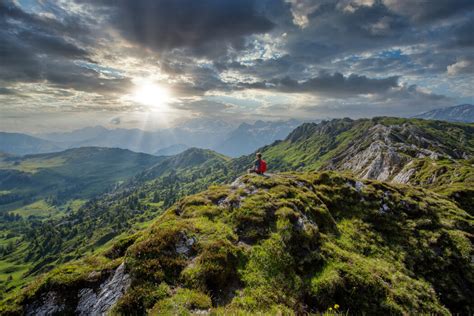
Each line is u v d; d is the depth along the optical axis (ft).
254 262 48.29
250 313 36.50
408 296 50.75
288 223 58.95
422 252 70.13
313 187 91.45
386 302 47.65
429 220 82.23
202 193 76.74
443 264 67.51
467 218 90.22
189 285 40.11
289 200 71.41
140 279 39.68
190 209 65.46
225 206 67.67
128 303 36.17
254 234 56.18
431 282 61.93
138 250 44.42
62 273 44.29
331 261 54.24
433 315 49.16
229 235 54.19
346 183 98.43
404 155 374.02
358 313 45.34
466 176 211.00
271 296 42.01
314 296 45.78
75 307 40.09
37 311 39.63
